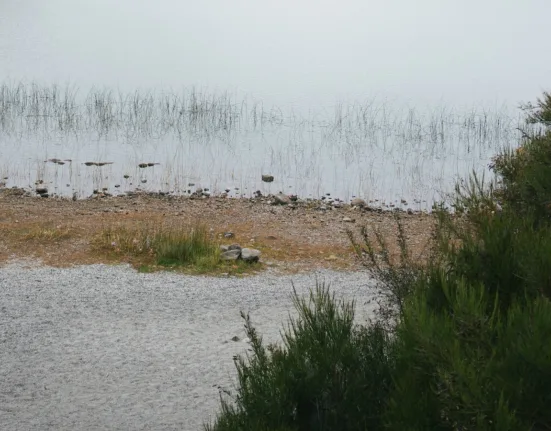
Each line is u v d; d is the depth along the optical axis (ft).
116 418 39.32
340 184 115.24
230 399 41.11
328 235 83.05
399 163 130.00
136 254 72.79
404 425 20.61
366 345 27.30
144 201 96.22
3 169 114.93
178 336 52.21
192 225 83.71
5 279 64.75
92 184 108.17
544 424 18.43
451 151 139.33
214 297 61.62
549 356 18.29
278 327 54.19
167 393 42.45
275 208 95.09
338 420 25.54
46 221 83.56
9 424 38.50
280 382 25.95
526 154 41.04
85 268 68.64
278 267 71.51
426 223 89.15
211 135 148.15
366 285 64.34
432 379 21.03
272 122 162.50
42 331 52.70
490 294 24.09
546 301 19.84
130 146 136.36
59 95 174.50
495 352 19.21
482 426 18.01
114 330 53.26
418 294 24.02
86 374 45.21
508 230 25.29
